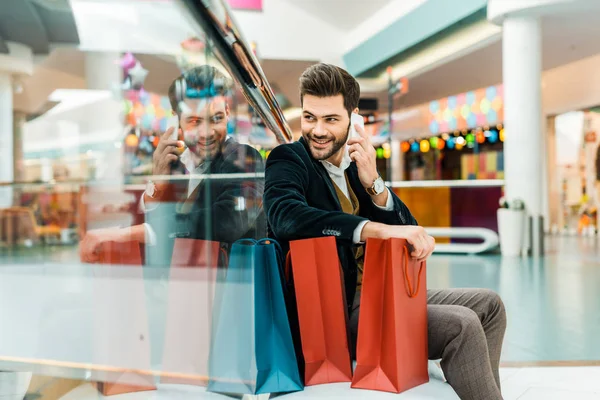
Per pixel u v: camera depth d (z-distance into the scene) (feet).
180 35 3.23
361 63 37.52
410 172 49.37
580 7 24.18
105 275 3.29
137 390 3.49
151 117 3.22
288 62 39.09
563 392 6.82
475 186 28.76
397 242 3.78
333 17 37.93
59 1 2.42
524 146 25.31
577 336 9.84
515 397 6.65
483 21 27.61
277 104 6.21
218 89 3.97
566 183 39.37
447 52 31.96
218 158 3.99
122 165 3.05
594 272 18.85
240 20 36.86
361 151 4.79
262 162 6.16
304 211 4.19
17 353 3.41
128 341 3.47
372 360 3.85
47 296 3.26
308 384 3.92
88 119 2.74
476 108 37.52
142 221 3.34
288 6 37.81
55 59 2.49
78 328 3.41
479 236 26.43
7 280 3.18
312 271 3.94
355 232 4.01
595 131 36.35
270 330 3.89
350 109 4.80
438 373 4.51
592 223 37.63
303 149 4.79
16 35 2.33
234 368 3.83
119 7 2.77
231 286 3.94
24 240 2.81
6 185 2.50
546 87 39.06
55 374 3.41
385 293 3.82
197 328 3.69
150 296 3.52
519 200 25.22
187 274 3.65
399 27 32.40
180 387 3.60
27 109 2.42
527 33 25.13
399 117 48.37
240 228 4.64
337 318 3.98
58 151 2.61
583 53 32.55
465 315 4.11
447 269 20.35
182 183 3.59
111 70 2.82
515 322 11.03
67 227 2.90
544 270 19.58
